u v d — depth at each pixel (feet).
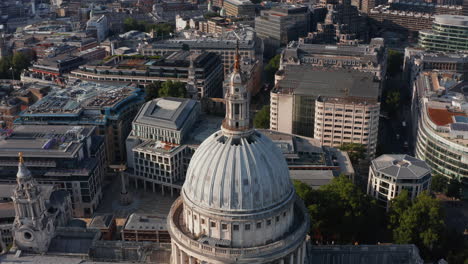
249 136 492.95
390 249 599.16
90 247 581.53
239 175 467.52
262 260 463.01
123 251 583.17
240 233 470.80
